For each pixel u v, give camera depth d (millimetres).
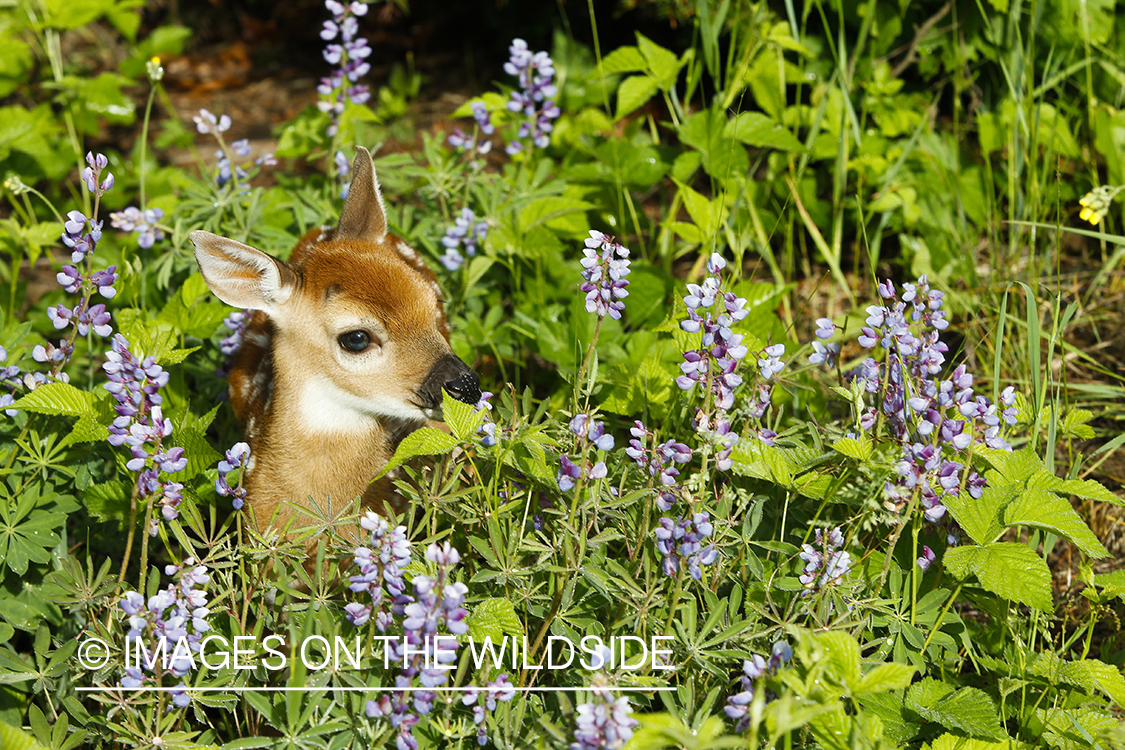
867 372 3355
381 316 3885
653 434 3211
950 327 5117
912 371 3344
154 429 3109
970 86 6145
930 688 3113
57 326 3629
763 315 4586
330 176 5414
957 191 5617
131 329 3961
